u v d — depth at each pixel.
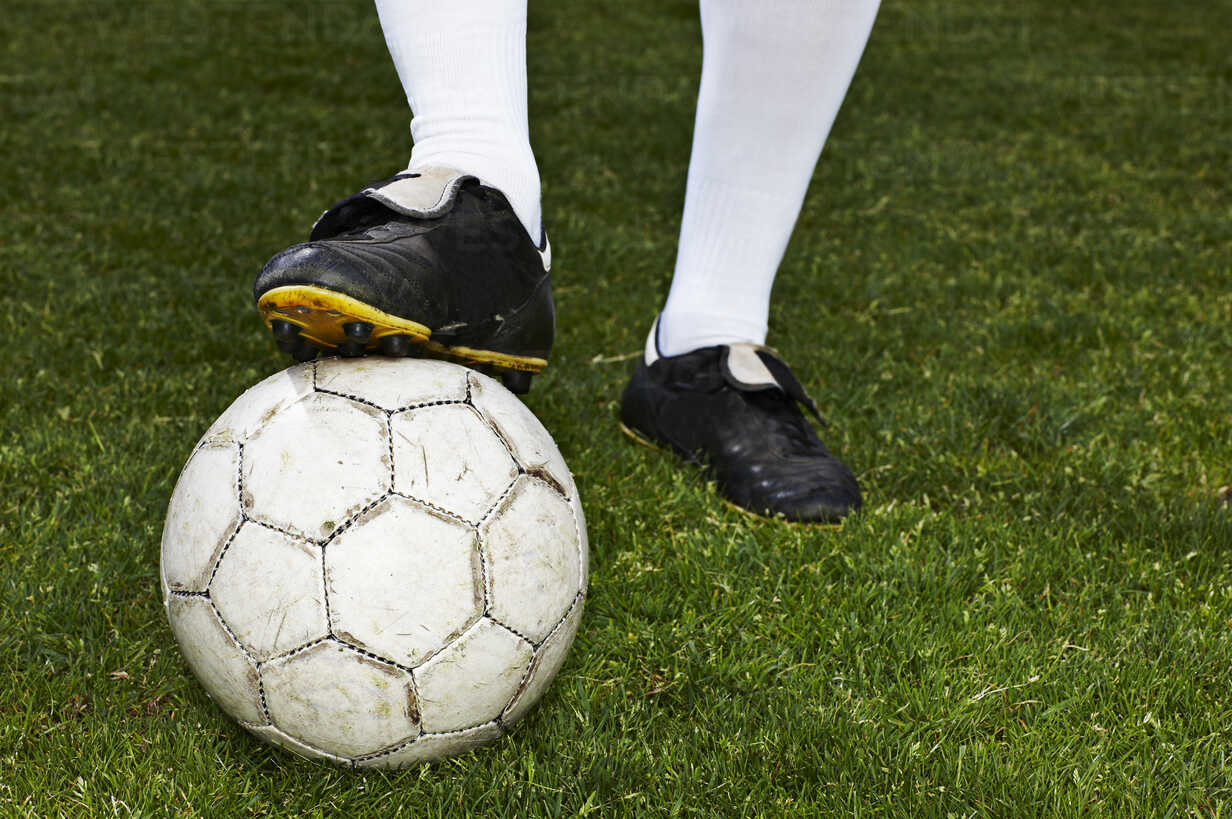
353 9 9.77
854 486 2.48
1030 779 1.63
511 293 1.89
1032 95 7.29
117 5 9.45
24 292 3.57
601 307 3.68
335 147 5.61
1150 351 3.39
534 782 1.63
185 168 5.09
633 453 2.68
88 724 1.75
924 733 1.75
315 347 1.73
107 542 2.21
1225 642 1.96
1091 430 2.86
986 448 2.75
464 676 1.57
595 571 2.20
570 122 6.29
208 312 3.48
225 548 1.55
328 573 1.50
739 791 1.62
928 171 5.49
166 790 1.61
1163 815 1.57
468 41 1.88
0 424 2.70
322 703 1.54
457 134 1.89
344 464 1.54
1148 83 7.74
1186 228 4.71
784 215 2.52
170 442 2.63
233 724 1.78
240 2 9.87
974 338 3.52
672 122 6.36
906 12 10.52
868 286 3.91
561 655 1.72
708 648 1.96
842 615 2.05
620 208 4.83
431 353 1.88
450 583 1.53
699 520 2.41
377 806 1.61
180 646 1.65
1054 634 2.01
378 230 1.72
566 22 9.67
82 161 5.11
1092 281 4.08
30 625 1.96
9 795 1.61
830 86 2.32
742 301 2.62
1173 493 2.57
